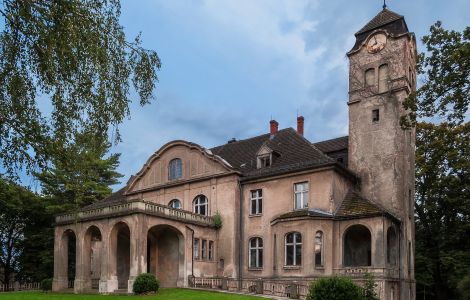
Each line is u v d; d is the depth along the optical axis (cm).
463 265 3772
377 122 3512
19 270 4981
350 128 3638
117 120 1410
